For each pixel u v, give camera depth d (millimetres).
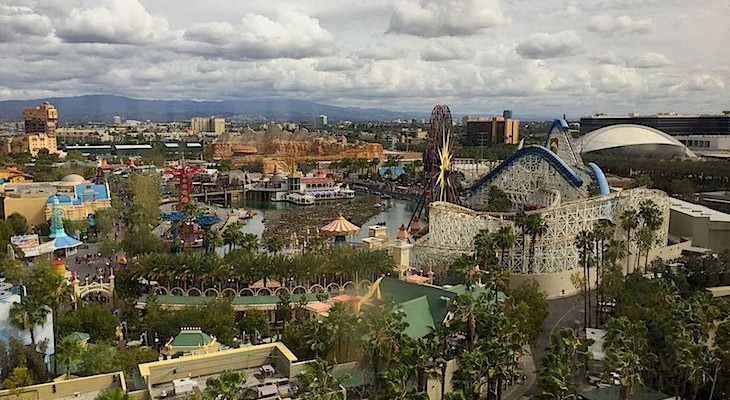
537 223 172125
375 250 190500
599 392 105562
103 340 123625
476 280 134125
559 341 102062
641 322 103188
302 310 157500
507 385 116500
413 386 102375
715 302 118438
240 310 156625
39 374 100562
